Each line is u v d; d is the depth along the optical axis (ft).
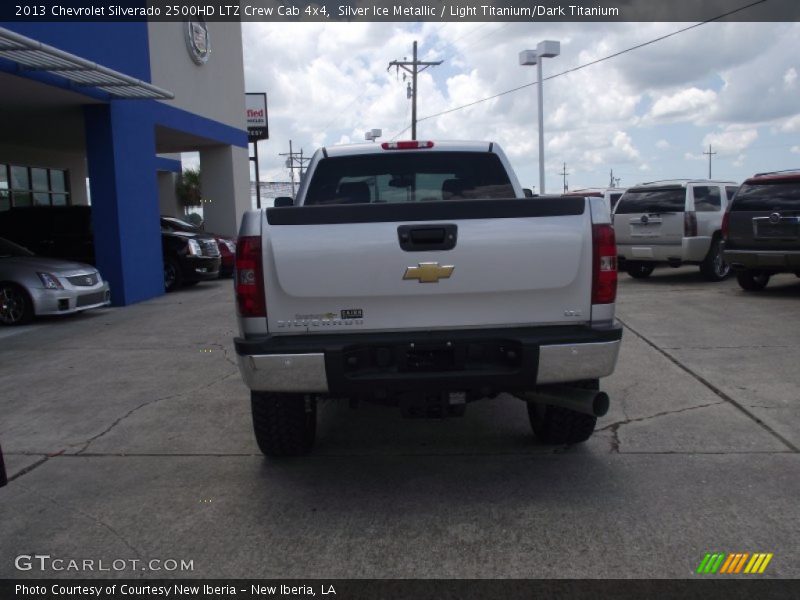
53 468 15.49
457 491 13.73
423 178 18.62
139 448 16.69
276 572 10.92
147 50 45.14
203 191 66.18
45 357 26.91
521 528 12.09
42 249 46.60
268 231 12.69
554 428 15.38
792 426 16.79
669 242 43.24
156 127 50.16
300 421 14.94
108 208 40.91
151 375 23.70
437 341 12.75
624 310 33.65
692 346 25.40
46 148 60.29
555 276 12.83
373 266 12.66
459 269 12.70
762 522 12.07
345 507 13.16
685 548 11.27
